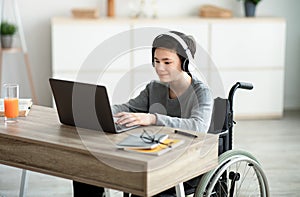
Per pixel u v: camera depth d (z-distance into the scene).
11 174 4.91
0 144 3.26
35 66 6.82
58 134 3.20
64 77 6.40
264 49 6.67
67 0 6.74
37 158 3.13
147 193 2.77
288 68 7.22
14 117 3.48
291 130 6.30
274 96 6.77
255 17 6.76
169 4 6.89
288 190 4.57
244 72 6.67
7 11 6.66
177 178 2.95
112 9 6.66
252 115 6.77
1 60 6.60
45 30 6.77
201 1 6.93
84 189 3.65
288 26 7.15
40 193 4.50
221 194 3.52
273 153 5.49
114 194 4.46
